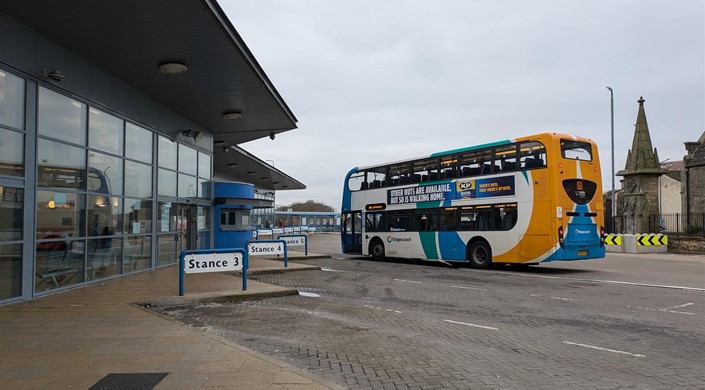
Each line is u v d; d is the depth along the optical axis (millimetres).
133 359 5707
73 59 11562
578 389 5098
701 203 35156
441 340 7191
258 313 9164
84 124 12023
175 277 13875
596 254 16062
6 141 9414
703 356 6383
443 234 18875
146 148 15633
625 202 31750
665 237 27734
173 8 9672
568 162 15758
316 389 4711
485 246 17297
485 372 5668
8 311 8672
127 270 14172
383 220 21844
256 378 5035
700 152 36031
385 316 9000
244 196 23844
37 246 10203
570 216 15523
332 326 8086
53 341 6539
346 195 24391
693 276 15703
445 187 18969
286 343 6938
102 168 12828
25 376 5090
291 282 14016
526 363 6047
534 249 15719
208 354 5922
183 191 18812
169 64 12570
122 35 10781
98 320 7910
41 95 10414
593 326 8211
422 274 16188
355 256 25453
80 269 11758
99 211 12656
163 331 7121
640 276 15664
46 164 10531
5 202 9398
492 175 17234
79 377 5059
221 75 13844
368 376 5496
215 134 22750
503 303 10516
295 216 68562
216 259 10844
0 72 9297
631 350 6672
